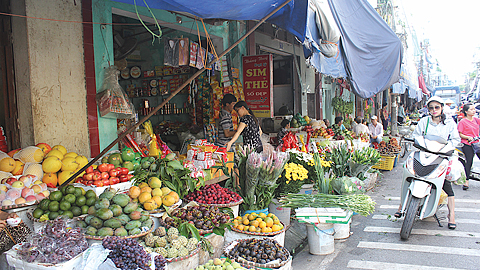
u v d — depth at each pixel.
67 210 3.10
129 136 4.79
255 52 8.57
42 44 3.93
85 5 4.42
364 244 4.62
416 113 29.94
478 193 7.22
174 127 8.39
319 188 4.91
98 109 4.57
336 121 11.99
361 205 4.15
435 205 4.73
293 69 11.96
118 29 7.13
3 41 3.90
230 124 5.99
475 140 7.30
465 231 4.98
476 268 3.81
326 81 14.94
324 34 5.01
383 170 10.30
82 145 4.38
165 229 3.37
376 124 11.23
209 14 3.97
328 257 4.25
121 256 2.57
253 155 4.41
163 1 3.72
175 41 5.60
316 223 4.24
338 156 5.94
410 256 4.17
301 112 12.27
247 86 7.61
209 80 7.60
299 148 6.71
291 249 4.55
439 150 4.59
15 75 3.89
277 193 5.25
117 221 3.02
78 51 4.33
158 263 2.74
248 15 4.16
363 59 7.61
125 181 3.87
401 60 9.50
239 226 3.76
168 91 8.56
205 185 4.62
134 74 8.69
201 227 3.49
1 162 3.37
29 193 3.18
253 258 3.22
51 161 3.60
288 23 4.29
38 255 2.49
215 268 2.91
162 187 4.06
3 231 2.81
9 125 3.96
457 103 40.84
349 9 6.80
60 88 4.12
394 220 5.55
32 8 3.82
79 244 2.65
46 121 3.98
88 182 3.63
